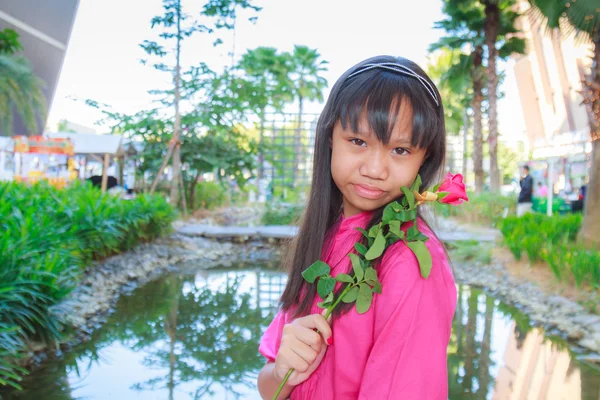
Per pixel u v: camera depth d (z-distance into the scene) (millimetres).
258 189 17328
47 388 2789
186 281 5934
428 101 704
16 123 12250
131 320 4199
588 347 3488
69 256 3973
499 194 11914
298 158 15242
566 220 6809
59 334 3334
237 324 4160
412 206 672
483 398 2711
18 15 14039
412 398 603
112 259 6230
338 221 870
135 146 12984
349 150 719
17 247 3334
